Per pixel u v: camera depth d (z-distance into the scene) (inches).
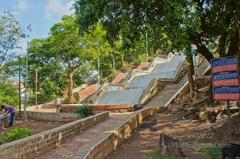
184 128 706.2
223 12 685.9
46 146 467.5
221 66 399.5
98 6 676.1
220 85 399.9
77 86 2026.3
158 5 660.7
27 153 405.7
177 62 1652.3
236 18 674.8
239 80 418.6
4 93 1350.9
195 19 623.5
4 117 975.6
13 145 370.3
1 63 1349.7
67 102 1689.2
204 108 737.0
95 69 2128.4
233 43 722.8
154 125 780.6
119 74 1897.1
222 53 743.1
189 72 948.0
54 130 510.6
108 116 935.0
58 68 1895.9
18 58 1393.9
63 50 1743.4
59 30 1704.0
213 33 735.7
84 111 1036.5
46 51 1872.5
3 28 1334.9
